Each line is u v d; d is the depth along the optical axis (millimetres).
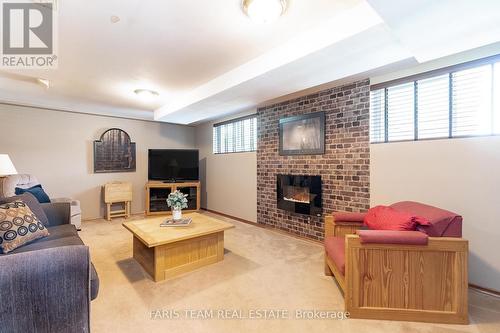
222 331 1653
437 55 2000
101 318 1773
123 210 5066
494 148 2117
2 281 1112
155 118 4750
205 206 5949
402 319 1758
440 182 2406
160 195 5352
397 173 2713
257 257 2932
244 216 4836
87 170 4852
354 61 2160
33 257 1184
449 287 1727
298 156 3791
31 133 4316
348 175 3162
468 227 2244
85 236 3721
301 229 3758
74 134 4723
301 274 2486
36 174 4355
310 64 2205
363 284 1785
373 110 2957
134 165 5422
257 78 2547
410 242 1709
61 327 1250
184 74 2908
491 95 2164
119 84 3211
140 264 2691
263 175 4410
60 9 1673
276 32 2016
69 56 2396
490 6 1374
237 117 4957
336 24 1825
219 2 1623
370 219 2244
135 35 2029
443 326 1698
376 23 1612
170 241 2320
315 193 3504
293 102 3863
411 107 2658
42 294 1199
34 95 3664
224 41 2150
